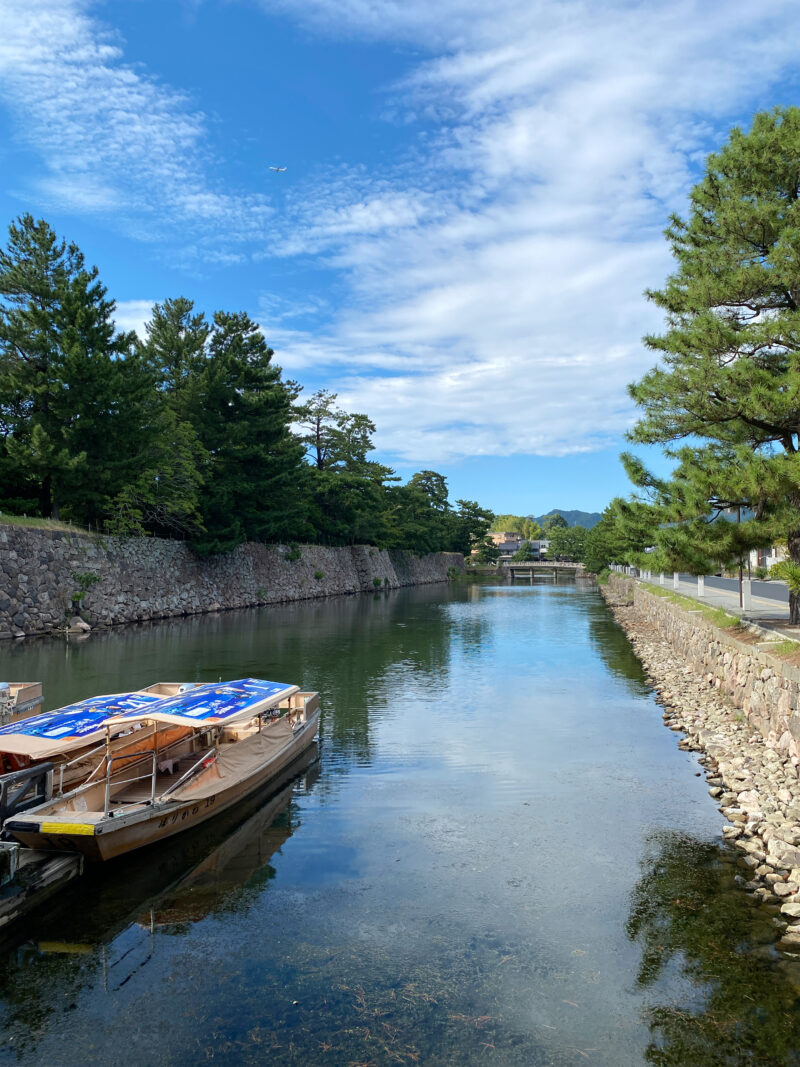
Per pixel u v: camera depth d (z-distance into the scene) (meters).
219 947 8.11
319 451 82.88
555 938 8.20
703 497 16.97
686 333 17.58
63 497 39.09
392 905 9.05
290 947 8.10
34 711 15.09
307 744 15.82
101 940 8.30
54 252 37.72
